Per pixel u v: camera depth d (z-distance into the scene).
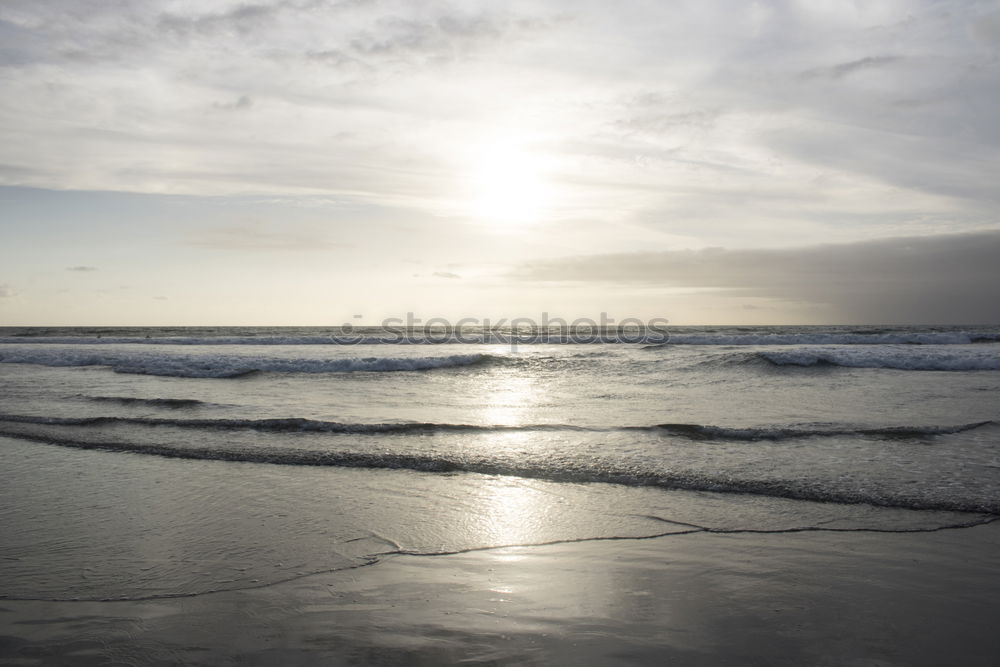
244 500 5.65
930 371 16.88
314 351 25.55
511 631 3.24
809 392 12.75
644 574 3.99
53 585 3.84
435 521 5.08
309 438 8.22
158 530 4.87
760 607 3.50
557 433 8.41
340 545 4.55
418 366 18.52
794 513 5.15
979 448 7.26
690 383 14.75
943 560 4.12
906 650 3.02
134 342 33.38
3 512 5.30
